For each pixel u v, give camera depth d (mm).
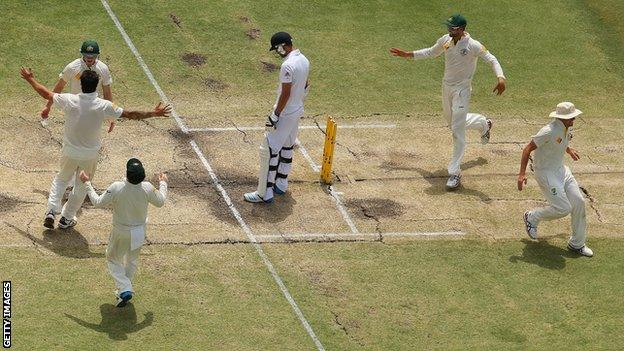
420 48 69125
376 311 44906
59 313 42219
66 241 47094
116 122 58375
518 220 53188
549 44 71500
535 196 55719
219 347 41469
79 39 64938
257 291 45312
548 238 51750
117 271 42688
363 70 66750
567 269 49250
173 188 52750
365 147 59156
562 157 49906
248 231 49750
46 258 45719
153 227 49094
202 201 51906
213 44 66750
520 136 62219
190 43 66500
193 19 68375
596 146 61781
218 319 43188
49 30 65188
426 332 43906
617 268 49562
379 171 56781
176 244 47938
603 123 64562
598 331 44969
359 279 46969
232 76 64625
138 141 56938
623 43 72438
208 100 62094
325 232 50406
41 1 67312
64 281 44281
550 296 47125
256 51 66875
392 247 49719
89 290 43906
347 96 64375
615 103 67062
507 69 68875
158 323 42438
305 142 59062
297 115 51500
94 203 41875
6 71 61750
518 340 43938
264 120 60750
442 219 52594
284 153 52562
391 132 61094
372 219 51969
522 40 71438
